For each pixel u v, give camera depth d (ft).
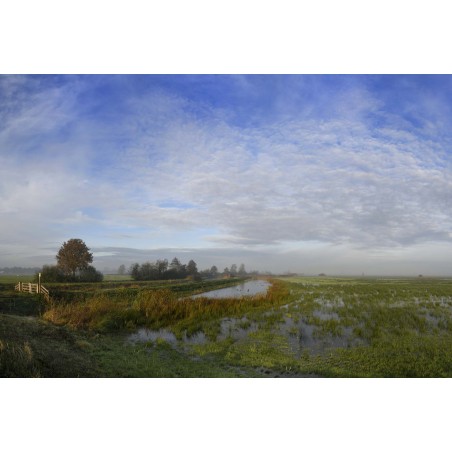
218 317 76.48
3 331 43.57
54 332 53.06
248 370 41.93
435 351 47.55
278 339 56.03
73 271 124.26
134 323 69.21
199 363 44.73
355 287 172.96
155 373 39.99
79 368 38.70
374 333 58.29
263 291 145.18
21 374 33.17
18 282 107.55
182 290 126.00
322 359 45.52
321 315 79.56
